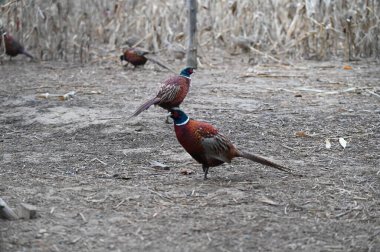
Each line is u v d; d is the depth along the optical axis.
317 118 13.04
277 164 9.33
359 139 11.59
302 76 18.17
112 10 24.11
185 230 7.40
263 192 8.74
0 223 7.54
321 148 11.07
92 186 9.02
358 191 8.82
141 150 10.96
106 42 24.53
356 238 7.23
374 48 21.66
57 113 13.48
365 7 21.52
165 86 11.68
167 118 12.62
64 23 21.41
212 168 9.91
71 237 7.20
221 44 24.03
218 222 7.64
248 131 12.14
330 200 8.45
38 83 17.11
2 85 16.75
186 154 10.73
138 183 9.16
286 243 7.09
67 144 11.38
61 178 9.41
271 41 21.86
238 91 15.97
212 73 18.77
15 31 21.81
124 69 19.62
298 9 21.55
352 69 19.41
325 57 21.38
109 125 12.46
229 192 8.71
